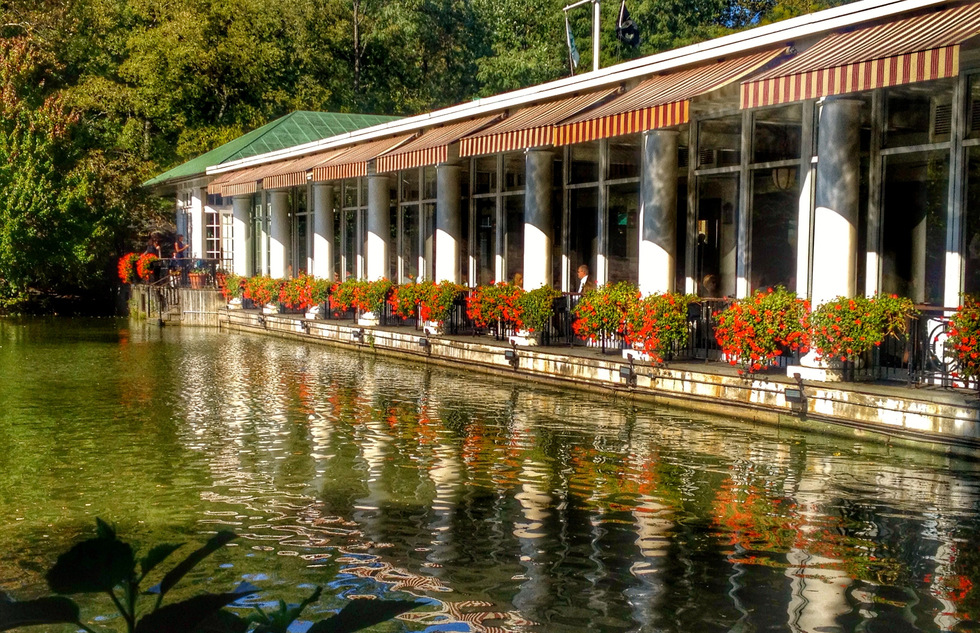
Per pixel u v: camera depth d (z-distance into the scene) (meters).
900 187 11.80
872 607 5.36
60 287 39.03
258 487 8.41
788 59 11.55
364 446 10.25
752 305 11.93
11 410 12.98
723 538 6.74
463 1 58.78
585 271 17.05
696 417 12.20
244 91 51.66
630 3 46.31
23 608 1.19
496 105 18.11
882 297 10.95
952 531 6.91
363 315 22.91
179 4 50.47
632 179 16.31
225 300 31.86
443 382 15.98
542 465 9.23
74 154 37.66
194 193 36.91
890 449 9.97
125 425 11.72
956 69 8.65
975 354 9.70
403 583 5.80
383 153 20.00
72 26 45.88
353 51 57.00
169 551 1.29
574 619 5.19
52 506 7.81
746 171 13.88
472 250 21.17
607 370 14.48
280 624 1.36
